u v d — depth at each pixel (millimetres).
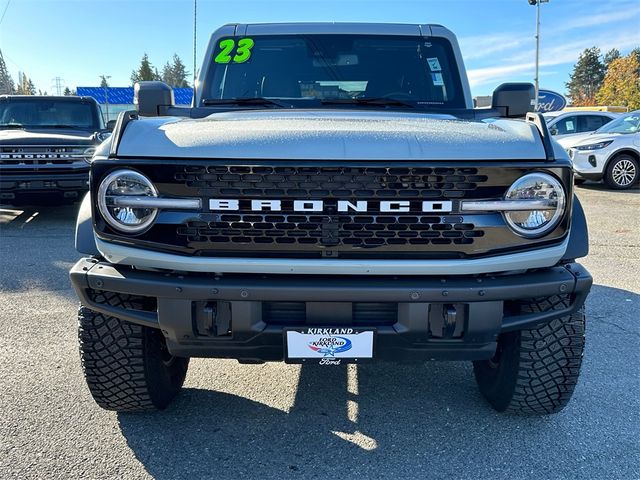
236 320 2359
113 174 2324
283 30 3951
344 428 2951
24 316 4605
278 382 3490
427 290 2318
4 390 3303
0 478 2473
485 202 2311
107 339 2725
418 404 3207
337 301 2328
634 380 3482
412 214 2307
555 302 2561
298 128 2504
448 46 3947
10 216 9711
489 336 2430
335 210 2291
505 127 2689
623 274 5988
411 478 2529
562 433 2889
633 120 13102
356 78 3842
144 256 2355
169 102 3467
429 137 2398
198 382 3484
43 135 8602
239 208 2295
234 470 2586
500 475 2547
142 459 2654
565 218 2365
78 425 2936
